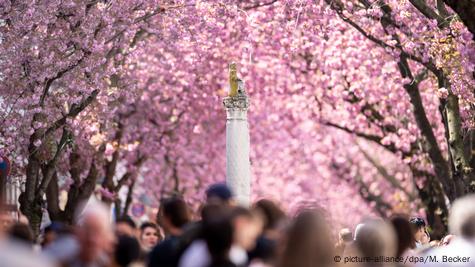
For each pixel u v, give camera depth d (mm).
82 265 14320
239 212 14109
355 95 46344
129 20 39344
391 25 39594
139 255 18031
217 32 42781
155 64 50500
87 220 14266
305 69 49531
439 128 49906
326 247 12109
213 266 13477
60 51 37688
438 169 41031
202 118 55500
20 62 37438
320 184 61000
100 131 45031
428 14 36250
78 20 38219
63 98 38688
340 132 59000
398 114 46969
